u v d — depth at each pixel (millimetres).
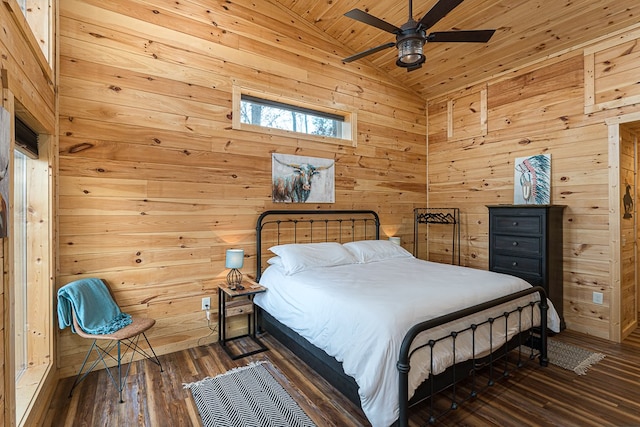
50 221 2248
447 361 1877
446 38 2287
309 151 3807
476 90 4340
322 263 3180
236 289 2914
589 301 3291
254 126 3402
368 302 1994
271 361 2727
